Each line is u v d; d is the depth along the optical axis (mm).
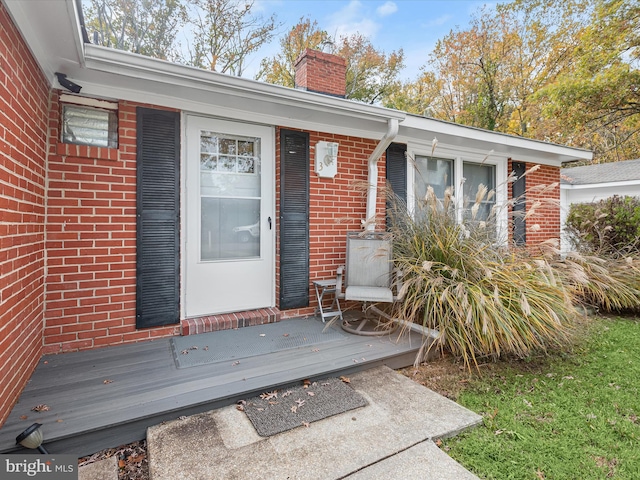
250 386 2225
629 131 12930
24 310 2098
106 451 1799
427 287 3117
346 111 3482
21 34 1938
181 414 1992
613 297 4340
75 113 2742
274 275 3770
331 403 2184
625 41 8594
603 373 2807
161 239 3066
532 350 3031
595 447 1865
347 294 3234
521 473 1660
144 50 10258
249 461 1669
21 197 2004
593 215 5668
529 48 13273
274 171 3748
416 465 1681
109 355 2664
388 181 4410
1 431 1675
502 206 3777
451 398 2396
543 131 13227
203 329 3223
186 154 3281
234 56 11484
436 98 15617
